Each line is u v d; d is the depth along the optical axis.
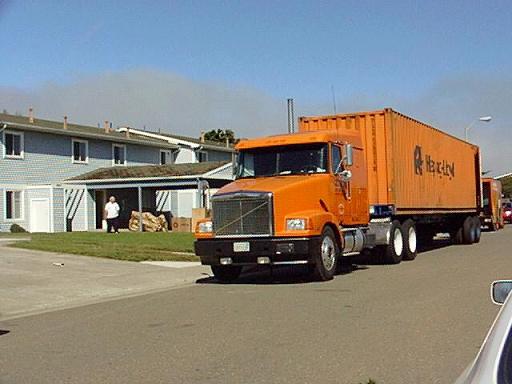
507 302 3.58
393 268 19.86
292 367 8.05
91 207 42.22
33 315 12.78
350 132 19.11
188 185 39.50
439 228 30.84
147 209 46.78
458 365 7.95
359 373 7.68
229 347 9.24
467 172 31.19
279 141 17.66
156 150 50.47
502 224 47.28
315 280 16.77
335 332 10.11
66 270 18.62
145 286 16.50
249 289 15.64
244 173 17.88
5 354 9.23
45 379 7.78
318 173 17.30
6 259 20.67
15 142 38.81
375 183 21.58
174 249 24.27
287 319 11.33
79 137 43.00
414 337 9.60
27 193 39.38
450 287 14.98
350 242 18.08
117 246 25.08
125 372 8.01
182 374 7.85
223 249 16.34
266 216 16.08
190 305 13.30
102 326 11.24
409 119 23.30
